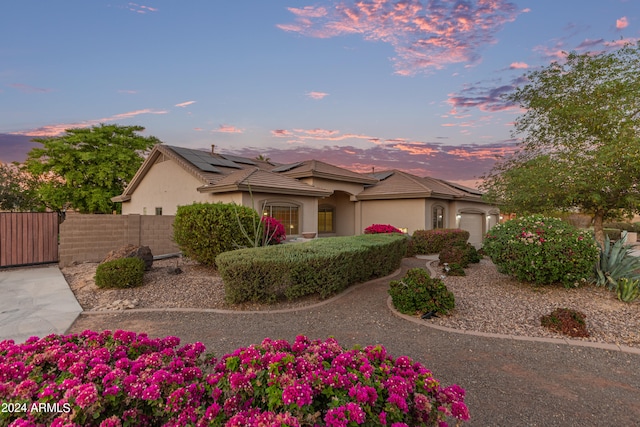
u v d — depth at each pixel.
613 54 9.45
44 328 4.65
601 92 9.57
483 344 4.15
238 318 5.12
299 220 14.18
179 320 5.05
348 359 2.07
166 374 1.88
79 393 1.63
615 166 8.81
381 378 1.98
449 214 18.16
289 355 2.01
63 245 10.08
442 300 5.21
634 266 6.48
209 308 5.66
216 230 8.17
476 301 5.96
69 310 5.48
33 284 7.44
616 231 20.42
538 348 4.02
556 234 6.29
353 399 1.72
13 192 21.12
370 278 7.91
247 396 1.83
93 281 7.47
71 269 9.39
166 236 11.94
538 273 6.25
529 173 9.91
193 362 2.27
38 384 1.87
